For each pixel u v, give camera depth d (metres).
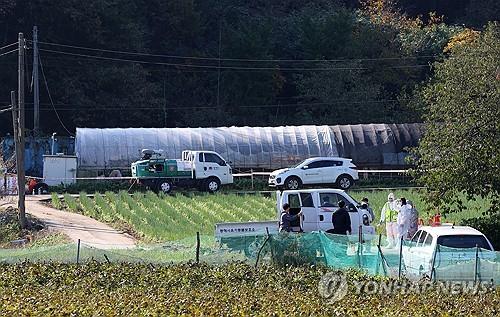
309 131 187.25
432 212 117.81
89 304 56.47
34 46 194.62
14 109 125.56
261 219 124.94
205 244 93.19
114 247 99.12
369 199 141.00
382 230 105.69
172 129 184.88
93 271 74.25
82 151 175.62
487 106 98.19
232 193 159.38
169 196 153.38
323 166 161.75
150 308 55.03
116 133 180.38
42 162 185.38
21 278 71.12
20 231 120.94
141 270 74.31
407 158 106.38
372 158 184.38
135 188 162.62
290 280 68.94
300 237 77.81
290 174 160.25
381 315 53.97
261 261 79.44
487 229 97.06
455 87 101.31
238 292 63.09
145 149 173.50
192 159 164.75
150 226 117.75
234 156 181.00
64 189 165.62
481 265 68.50
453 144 98.56
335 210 100.81
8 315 52.12
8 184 164.12
